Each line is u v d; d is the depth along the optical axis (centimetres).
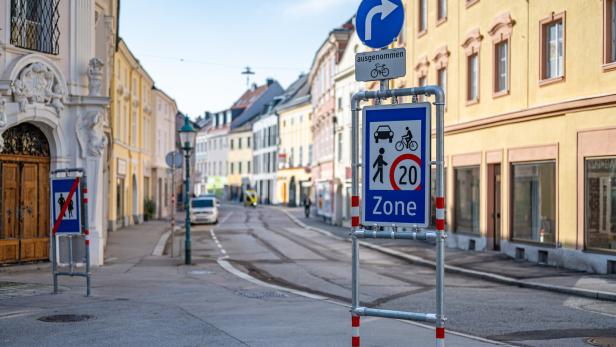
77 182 1319
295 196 8219
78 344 895
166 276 1762
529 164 2162
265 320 1084
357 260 626
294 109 8169
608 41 1800
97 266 1947
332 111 4862
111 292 1415
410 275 1898
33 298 1305
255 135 9969
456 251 2519
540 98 2083
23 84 1720
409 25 3228
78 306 1210
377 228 631
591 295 1438
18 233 1775
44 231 1834
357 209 629
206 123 12862
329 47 4922
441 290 571
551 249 2005
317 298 1359
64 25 1855
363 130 622
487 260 2173
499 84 2380
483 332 1034
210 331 984
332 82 4859
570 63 1938
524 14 2172
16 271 1728
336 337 944
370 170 618
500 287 1634
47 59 1792
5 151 1745
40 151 1834
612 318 1166
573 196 1898
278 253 2622
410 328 1030
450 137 2727
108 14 2600
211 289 1497
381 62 636
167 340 920
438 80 2881
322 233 3841
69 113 1866
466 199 2638
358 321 622
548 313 1219
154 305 1236
